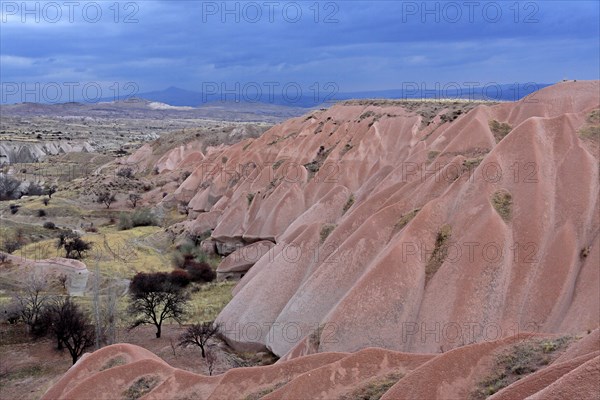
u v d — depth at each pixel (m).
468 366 19.94
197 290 51.38
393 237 35.75
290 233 46.25
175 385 24.41
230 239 62.12
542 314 28.73
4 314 41.97
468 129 44.62
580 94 49.88
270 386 23.50
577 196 33.09
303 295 35.69
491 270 30.42
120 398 24.33
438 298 30.77
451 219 34.50
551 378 15.98
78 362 27.20
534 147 35.78
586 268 29.41
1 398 31.11
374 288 31.42
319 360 24.08
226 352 36.69
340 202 52.78
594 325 26.56
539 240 31.47
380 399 19.84
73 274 52.56
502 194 34.22
